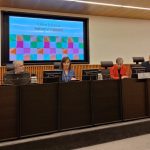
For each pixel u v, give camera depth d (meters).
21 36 7.01
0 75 6.56
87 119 3.75
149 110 4.31
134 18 8.51
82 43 7.83
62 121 3.53
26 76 3.68
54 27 7.44
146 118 4.29
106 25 8.15
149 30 8.82
